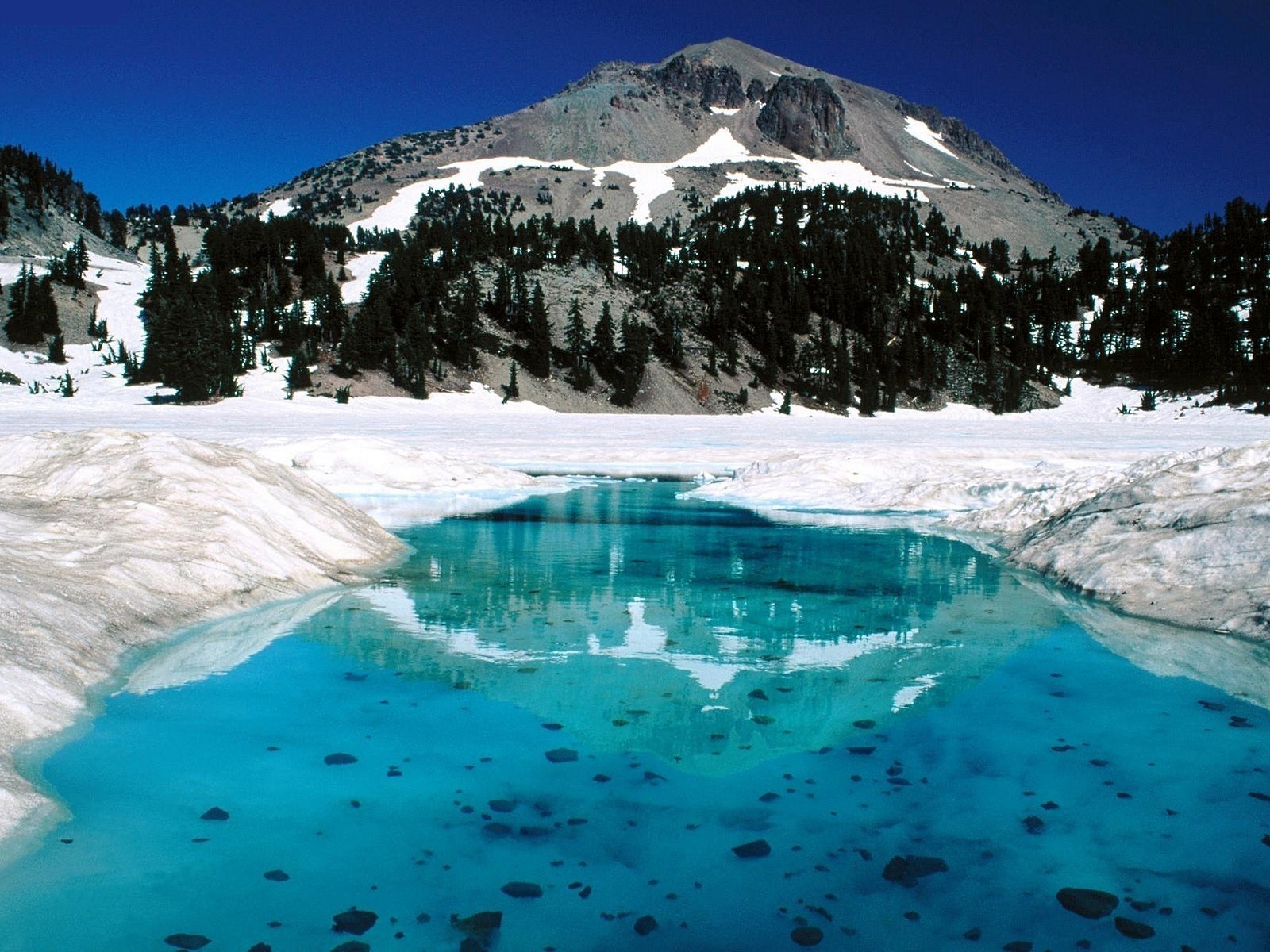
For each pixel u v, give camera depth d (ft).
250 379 281.33
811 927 10.41
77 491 31.19
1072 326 449.06
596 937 10.07
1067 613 27.53
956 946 10.00
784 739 16.80
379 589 30.50
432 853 12.16
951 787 14.64
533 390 314.55
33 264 377.91
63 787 13.87
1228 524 29.01
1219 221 508.53
